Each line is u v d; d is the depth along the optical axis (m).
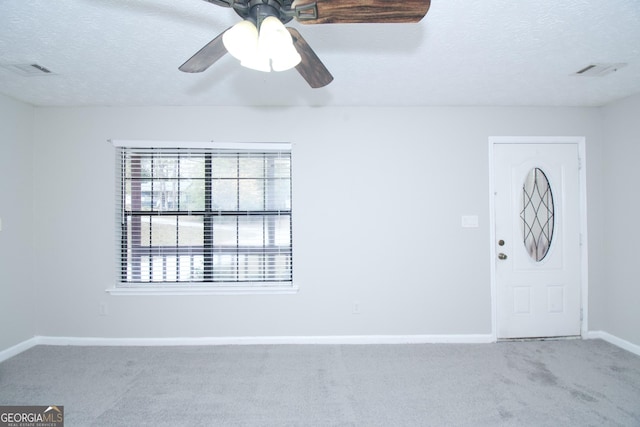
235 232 2.66
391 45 1.67
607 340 2.60
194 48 1.68
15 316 2.41
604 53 1.75
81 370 2.16
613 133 2.55
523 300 2.65
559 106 2.64
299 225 2.62
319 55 1.77
